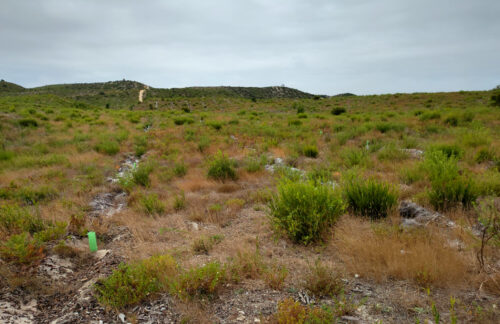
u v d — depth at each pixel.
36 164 9.26
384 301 2.46
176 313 2.49
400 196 4.94
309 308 2.41
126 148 12.45
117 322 2.42
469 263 2.87
